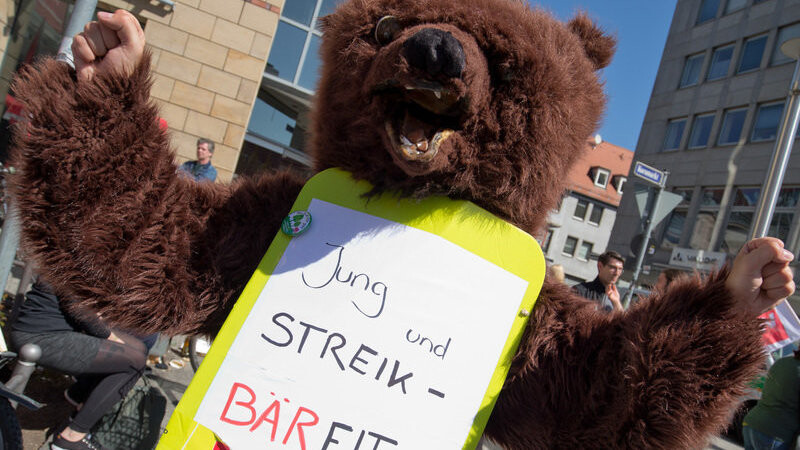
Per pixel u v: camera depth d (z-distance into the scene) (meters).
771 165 6.04
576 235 39.66
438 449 1.27
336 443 1.25
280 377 1.29
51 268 1.40
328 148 1.55
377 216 1.43
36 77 1.39
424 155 1.25
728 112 19.94
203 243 1.51
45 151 1.32
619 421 1.25
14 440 1.68
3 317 3.39
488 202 1.45
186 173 1.66
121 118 1.37
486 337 1.35
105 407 2.42
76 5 2.67
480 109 1.33
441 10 1.35
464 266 1.38
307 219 1.45
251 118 9.36
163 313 1.44
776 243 1.23
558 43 1.48
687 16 22.70
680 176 20.94
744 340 1.21
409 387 1.29
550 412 1.42
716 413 1.19
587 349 1.42
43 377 3.49
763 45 19.30
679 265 18.61
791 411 4.04
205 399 1.30
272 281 1.39
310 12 9.09
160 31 7.42
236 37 7.66
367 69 1.38
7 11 5.53
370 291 1.36
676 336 1.24
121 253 1.38
